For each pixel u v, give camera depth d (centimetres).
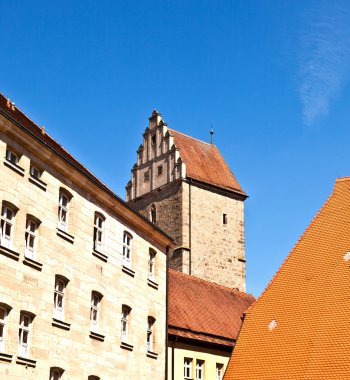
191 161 7519
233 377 3706
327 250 4028
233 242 7469
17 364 2823
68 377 3195
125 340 3819
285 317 3834
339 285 3797
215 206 7438
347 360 3409
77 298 3341
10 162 2905
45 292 3077
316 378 3425
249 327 3912
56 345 3123
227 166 7919
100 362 3484
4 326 2797
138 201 7712
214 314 5059
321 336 3606
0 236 2822
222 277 7256
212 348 4738
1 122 2841
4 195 2853
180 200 7212
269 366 3641
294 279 4003
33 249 3064
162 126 7694
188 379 4509
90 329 3453
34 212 3055
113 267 3725
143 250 4128
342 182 4366
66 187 3353
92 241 3538
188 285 5238
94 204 3600
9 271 2831
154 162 7662
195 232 7181
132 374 3800
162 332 4247
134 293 3938
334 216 4191
